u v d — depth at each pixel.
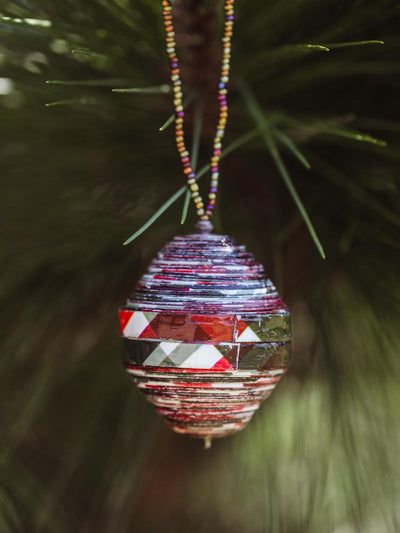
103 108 0.29
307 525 0.30
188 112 0.29
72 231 0.30
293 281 0.32
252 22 0.27
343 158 0.30
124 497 0.32
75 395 0.37
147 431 0.33
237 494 0.36
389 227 0.29
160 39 0.27
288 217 0.32
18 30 0.27
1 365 0.30
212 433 0.26
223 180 0.32
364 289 0.29
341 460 0.31
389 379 0.31
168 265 0.25
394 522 0.29
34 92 0.29
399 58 0.28
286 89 0.29
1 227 0.31
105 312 0.32
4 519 0.31
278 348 0.25
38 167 0.31
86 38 0.27
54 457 0.36
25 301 0.31
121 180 0.31
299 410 0.33
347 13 0.27
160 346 0.24
